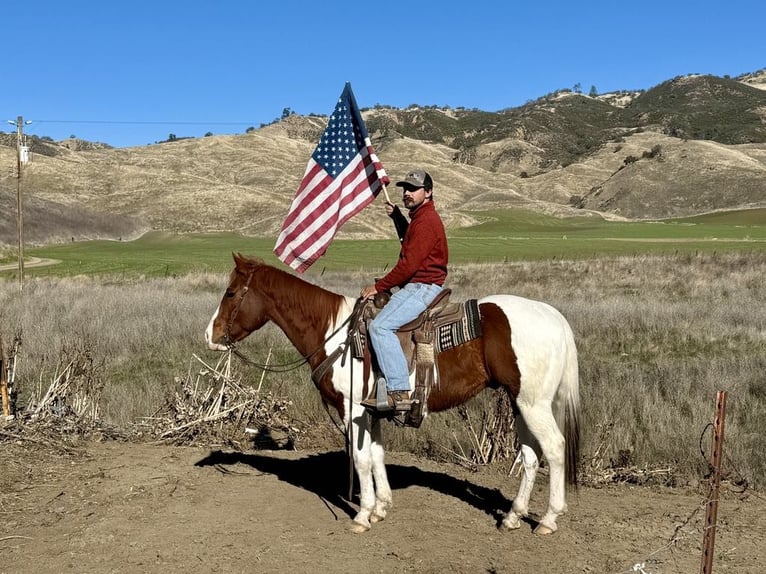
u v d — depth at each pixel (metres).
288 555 5.50
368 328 5.82
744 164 163.38
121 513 6.24
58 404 9.27
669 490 7.35
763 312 18.17
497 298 5.98
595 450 7.97
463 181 186.62
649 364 13.64
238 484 7.15
